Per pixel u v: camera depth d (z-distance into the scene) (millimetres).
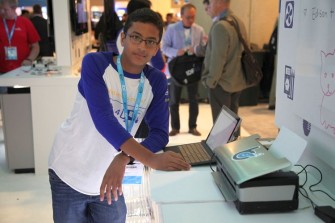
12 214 2820
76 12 3625
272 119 5578
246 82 3377
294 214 1130
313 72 1398
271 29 6496
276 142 1319
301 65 1507
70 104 3428
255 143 1307
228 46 3191
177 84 4363
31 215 2809
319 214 1108
